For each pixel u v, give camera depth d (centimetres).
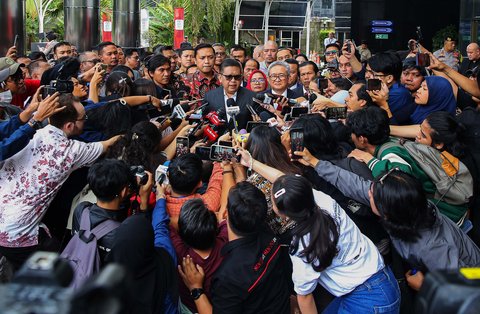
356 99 453
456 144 358
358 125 363
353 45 722
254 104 557
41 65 682
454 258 288
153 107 491
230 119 546
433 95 465
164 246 293
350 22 2000
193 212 296
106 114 413
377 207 289
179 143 430
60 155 353
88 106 432
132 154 377
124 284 79
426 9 1855
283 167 341
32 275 81
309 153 338
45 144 354
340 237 281
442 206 359
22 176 351
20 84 512
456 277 102
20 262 365
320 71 941
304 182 273
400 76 495
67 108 359
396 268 324
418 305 106
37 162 351
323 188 342
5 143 328
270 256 290
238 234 289
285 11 2878
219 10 2541
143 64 896
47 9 3117
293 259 279
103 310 76
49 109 340
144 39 2308
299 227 271
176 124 507
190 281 305
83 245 284
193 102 512
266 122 465
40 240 363
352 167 341
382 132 360
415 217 282
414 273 314
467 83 468
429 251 288
